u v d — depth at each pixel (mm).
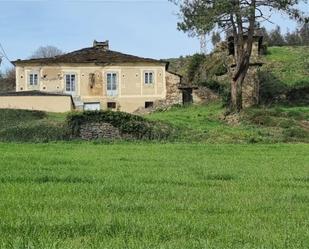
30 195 13211
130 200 12766
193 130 46062
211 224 9977
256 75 68750
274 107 63750
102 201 12484
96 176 17906
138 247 8078
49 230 9234
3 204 11711
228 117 54688
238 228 9656
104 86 79750
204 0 54938
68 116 43969
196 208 11797
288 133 45938
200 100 77188
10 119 50188
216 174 18922
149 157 26875
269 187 16000
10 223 9664
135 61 79812
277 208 12055
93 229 9383
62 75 79125
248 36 56281
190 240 8656
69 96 61656
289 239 8766
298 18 54875
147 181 16844
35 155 26797
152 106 77812
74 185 15500
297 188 15891
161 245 8227
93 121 44031
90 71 79750
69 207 11602
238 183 16781
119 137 43875
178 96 78688
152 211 11297
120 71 80062
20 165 21406
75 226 9539
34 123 44094
